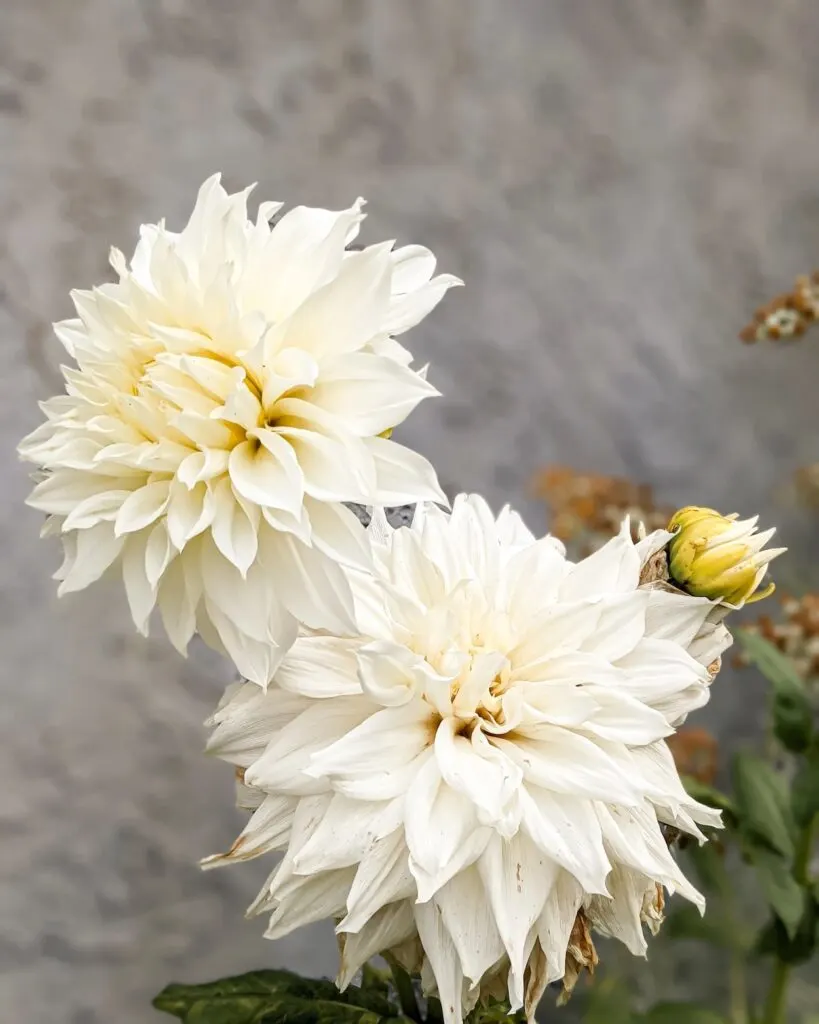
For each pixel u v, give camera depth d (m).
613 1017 1.23
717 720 1.54
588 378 1.47
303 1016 0.87
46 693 1.27
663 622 0.80
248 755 0.78
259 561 0.75
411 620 0.77
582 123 1.42
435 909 0.75
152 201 1.27
